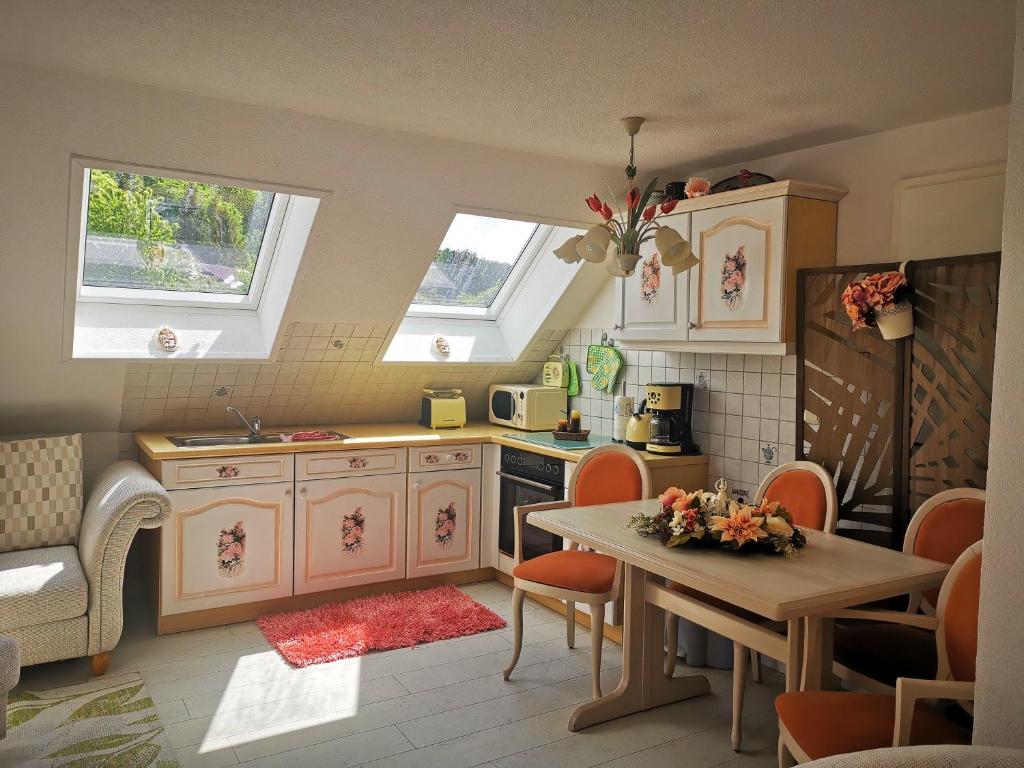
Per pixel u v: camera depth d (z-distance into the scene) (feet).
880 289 9.98
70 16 7.60
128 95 9.64
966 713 7.31
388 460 14.60
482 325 17.35
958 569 7.49
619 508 11.25
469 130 11.32
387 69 8.89
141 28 7.88
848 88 9.28
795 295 11.35
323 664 11.85
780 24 7.45
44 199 10.28
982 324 9.26
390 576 14.80
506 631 13.33
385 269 13.39
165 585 12.78
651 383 14.65
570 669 11.83
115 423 14.37
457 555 15.51
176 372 13.75
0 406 13.01
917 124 10.69
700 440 13.64
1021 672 5.02
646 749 9.57
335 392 15.84
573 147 12.18
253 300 14.42
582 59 8.45
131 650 12.20
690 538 9.13
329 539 14.14
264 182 11.23
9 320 11.59
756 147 12.09
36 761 8.91
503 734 9.84
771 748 9.63
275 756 9.18
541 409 16.11
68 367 12.78
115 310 13.43
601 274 15.58
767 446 12.48
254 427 14.47
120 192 11.94
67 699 10.48
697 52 8.20
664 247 9.97
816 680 8.06
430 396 16.49
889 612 7.94
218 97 10.01
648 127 11.04
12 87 9.10
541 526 10.62
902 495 10.16
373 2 7.16
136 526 11.18
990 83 9.05
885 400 10.41
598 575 10.91
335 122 10.91
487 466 15.69
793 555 8.77
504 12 7.29
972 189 10.02
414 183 12.17
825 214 11.55
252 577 13.48
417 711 10.41
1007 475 5.09
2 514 12.17
